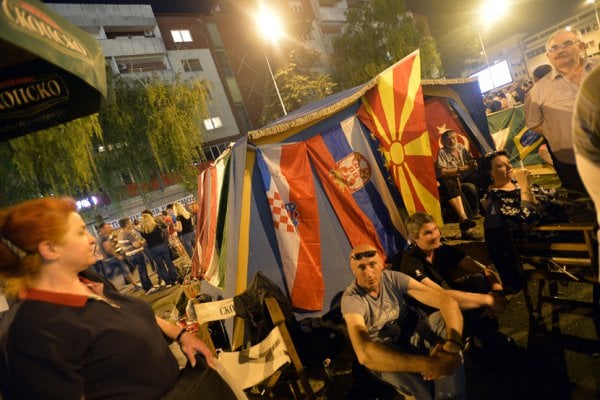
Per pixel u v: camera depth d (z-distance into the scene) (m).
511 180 3.15
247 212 4.33
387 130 4.97
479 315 2.62
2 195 11.35
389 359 2.02
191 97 17.92
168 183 21.92
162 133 16.88
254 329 3.22
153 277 10.77
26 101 1.93
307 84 24.16
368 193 4.90
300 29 28.81
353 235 4.54
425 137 4.79
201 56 26.55
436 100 7.38
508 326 3.07
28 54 1.70
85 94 2.06
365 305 2.39
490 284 2.80
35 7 1.28
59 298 1.24
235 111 27.14
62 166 11.84
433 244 2.80
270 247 4.45
